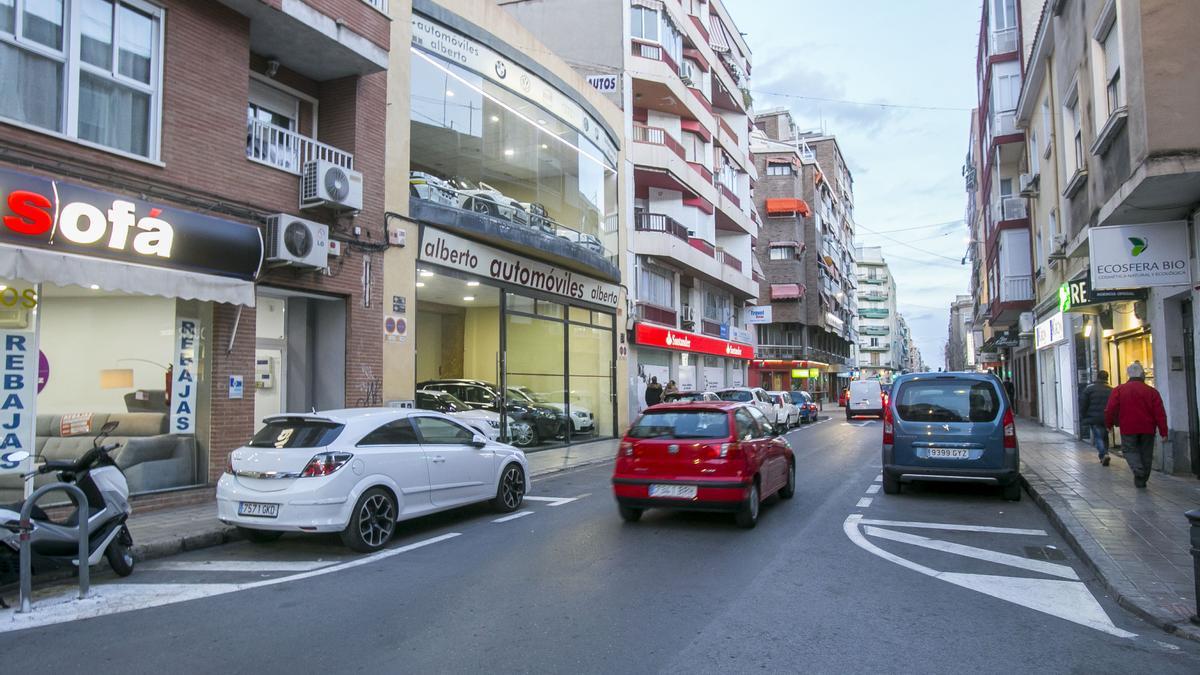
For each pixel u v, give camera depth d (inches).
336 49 444.1
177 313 391.2
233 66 397.1
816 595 223.0
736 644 180.9
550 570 256.1
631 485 334.3
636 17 1057.5
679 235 1122.7
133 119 350.3
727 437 327.3
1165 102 338.3
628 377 946.7
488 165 659.4
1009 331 1195.9
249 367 408.5
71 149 319.9
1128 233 408.2
